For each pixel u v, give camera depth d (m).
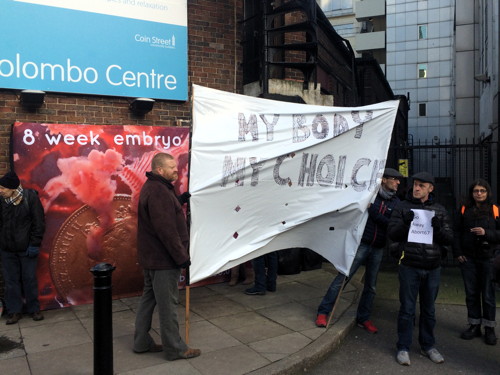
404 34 34.94
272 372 3.50
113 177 5.36
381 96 16.27
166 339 3.64
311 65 7.01
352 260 4.50
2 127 5.00
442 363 4.01
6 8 4.89
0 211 4.56
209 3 6.40
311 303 5.35
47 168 5.00
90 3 5.34
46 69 5.12
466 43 24.06
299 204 4.63
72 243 5.15
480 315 4.61
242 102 4.41
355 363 4.00
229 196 4.27
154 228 3.47
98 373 3.06
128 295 5.51
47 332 4.36
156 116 5.93
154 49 5.80
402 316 4.02
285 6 6.68
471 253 4.54
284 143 4.53
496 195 8.84
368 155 4.80
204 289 5.96
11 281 4.60
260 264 5.64
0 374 3.45
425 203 4.02
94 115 5.51
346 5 38.38
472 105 23.98
